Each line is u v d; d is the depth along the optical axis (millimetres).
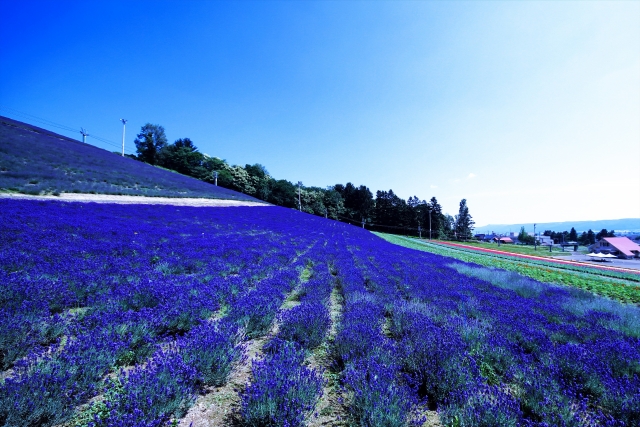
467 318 7027
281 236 22219
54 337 4355
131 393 2846
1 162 25484
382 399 3098
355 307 6734
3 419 2543
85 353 3500
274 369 3590
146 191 31672
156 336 4742
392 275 12359
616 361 4895
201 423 3033
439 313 6957
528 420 3021
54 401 2781
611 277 23188
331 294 9250
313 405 3184
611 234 124500
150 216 19875
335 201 100875
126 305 5555
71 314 5109
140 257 9758
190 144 106188
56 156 34969
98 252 9414
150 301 5828
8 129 42156
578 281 17594
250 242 16203
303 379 3436
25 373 3021
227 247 13562
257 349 4945
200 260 10398
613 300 11477
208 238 15383
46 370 3094
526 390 3844
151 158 89500
